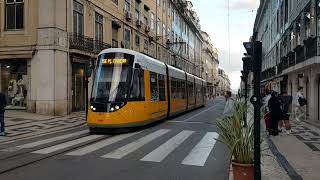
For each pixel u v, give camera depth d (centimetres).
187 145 1296
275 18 4356
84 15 2797
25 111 2478
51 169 905
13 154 1102
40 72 2428
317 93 2375
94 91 1639
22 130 1692
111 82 1631
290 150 1179
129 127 1650
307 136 1529
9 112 2422
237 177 694
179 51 6656
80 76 2747
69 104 2578
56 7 2441
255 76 704
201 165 970
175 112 2484
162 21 5400
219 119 773
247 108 768
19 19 2486
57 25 2447
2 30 2503
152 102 1872
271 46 4816
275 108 1548
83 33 2786
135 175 852
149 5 4672
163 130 1741
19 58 2475
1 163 970
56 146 1248
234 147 701
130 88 1644
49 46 2409
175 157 1076
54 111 2402
